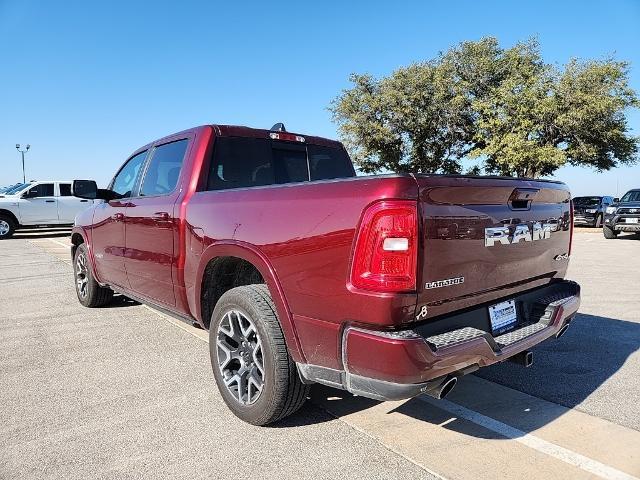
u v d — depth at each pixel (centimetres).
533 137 2630
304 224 252
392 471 250
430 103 3070
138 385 361
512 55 2942
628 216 1694
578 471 249
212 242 316
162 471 250
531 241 300
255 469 252
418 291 223
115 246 477
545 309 313
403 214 219
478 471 249
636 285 776
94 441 280
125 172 504
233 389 310
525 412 319
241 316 298
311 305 250
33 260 1101
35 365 404
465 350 235
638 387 360
